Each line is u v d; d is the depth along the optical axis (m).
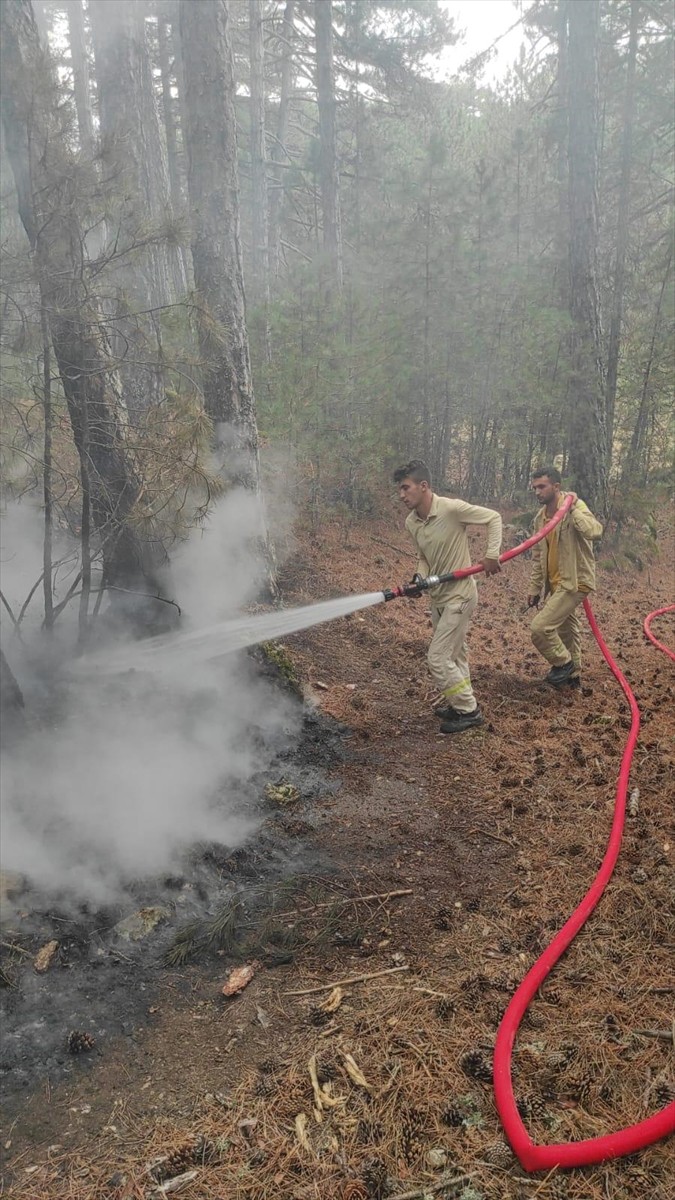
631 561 11.66
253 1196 2.06
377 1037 2.62
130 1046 2.59
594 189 11.12
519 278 11.95
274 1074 2.47
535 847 3.79
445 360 11.88
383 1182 2.10
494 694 5.82
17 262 4.04
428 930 3.21
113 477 5.04
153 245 4.55
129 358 5.21
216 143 6.19
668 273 12.88
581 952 3.03
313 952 3.08
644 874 3.48
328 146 15.65
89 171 4.14
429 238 11.74
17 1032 2.62
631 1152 2.17
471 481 13.19
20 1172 2.13
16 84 4.08
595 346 11.48
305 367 9.10
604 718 5.25
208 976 2.94
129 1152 2.19
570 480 11.82
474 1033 2.63
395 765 4.68
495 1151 2.19
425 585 4.96
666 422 15.01
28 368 4.42
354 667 6.21
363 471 10.46
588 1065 2.48
